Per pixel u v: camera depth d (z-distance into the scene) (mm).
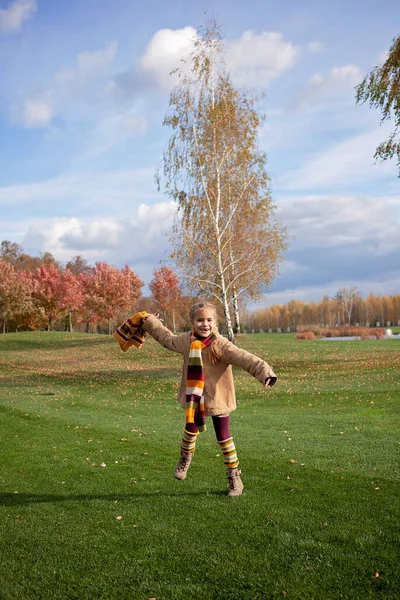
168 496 5070
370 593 2994
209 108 26469
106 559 3625
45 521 4465
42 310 64312
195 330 4898
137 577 3340
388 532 3830
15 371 29594
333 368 23234
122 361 32750
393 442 7551
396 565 3297
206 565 3455
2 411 13789
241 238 27375
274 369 24281
